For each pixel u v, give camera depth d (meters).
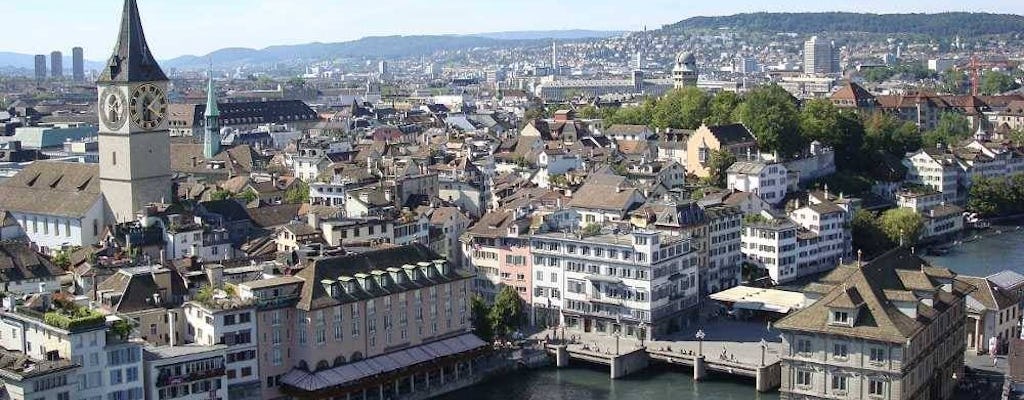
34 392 187.12
